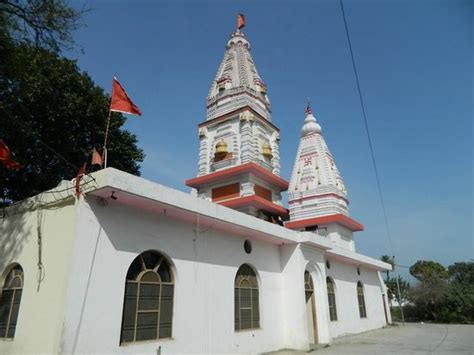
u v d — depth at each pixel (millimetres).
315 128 30031
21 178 18141
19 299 10211
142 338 9953
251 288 14797
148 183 9977
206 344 11688
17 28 12328
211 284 12523
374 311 27469
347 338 20250
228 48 29047
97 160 10938
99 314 8930
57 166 19031
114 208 9961
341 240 25375
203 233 12797
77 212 9148
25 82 14367
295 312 15859
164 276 11156
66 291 8422
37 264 9797
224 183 22750
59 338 8070
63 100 18000
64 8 12406
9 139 16453
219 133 24719
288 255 16859
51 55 14023
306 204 26750
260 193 22766
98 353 8703
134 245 10227
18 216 11234
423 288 37125
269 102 27594
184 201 11062
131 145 21688
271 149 24797
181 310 11141
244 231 14133
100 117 19406
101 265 9250
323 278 18266
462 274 63062
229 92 25688
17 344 9305
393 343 17625
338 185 27688
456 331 24078
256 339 14000
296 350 15125
